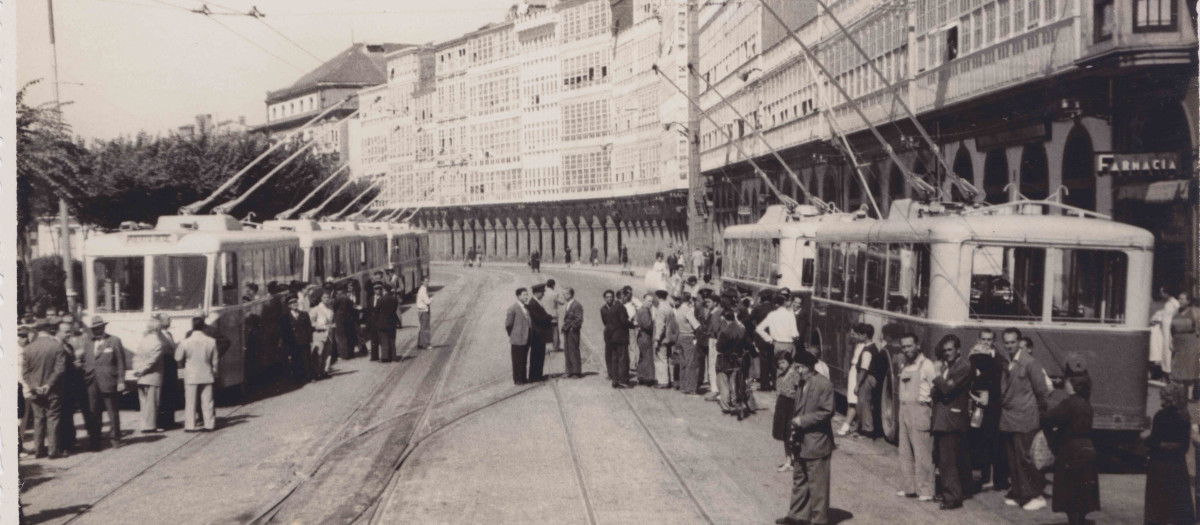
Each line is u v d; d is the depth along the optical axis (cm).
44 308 2064
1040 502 1109
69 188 2178
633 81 8250
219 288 1923
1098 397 1270
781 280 2409
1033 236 1290
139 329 1880
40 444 1462
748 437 1538
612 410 1783
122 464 1406
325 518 1104
